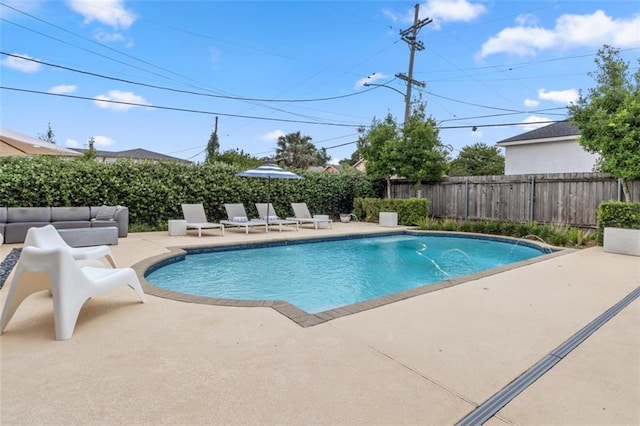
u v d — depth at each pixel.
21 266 2.96
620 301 4.09
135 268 5.50
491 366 2.52
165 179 10.95
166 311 3.59
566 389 2.24
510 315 3.59
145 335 2.99
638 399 2.13
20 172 8.85
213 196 11.93
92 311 3.56
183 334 3.02
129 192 10.35
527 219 11.09
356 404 2.04
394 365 2.51
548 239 9.28
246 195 12.63
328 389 2.20
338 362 2.54
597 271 5.63
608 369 2.51
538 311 3.72
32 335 2.96
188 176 11.37
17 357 2.56
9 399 2.04
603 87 7.87
